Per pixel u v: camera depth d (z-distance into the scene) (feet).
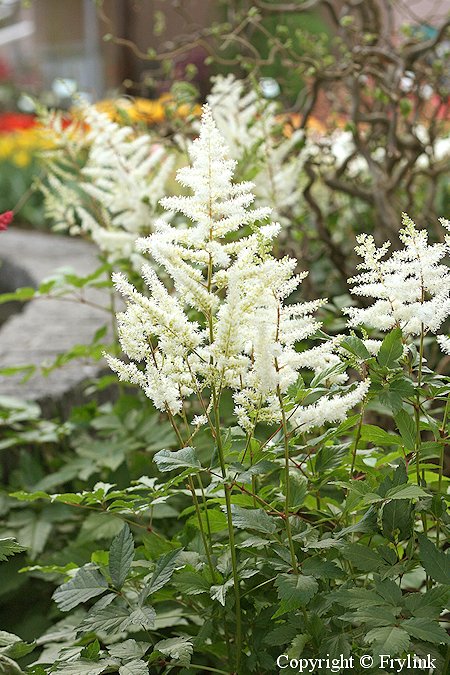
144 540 7.13
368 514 6.23
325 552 6.61
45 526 10.07
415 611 5.47
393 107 12.48
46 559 9.47
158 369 6.15
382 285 6.19
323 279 15.07
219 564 6.50
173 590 7.15
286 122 12.95
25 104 45.03
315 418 6.05
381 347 6.15
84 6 46.32
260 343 5.58
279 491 7.02
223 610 6.47
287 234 13.42
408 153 14.53
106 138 11.03
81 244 25.34
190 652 6.06
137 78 41.98
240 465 6.04
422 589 7.45
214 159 5.86
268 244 5.79
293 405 6.28
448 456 10.21
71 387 12.95
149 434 10.69
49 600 9.93
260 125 11.75
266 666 6.12
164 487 6.67
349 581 6.20
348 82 13.87
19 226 32.91
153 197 11.13
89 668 5.85
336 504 7.06
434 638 5.22
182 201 5.83
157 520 9.68
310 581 5.72
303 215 13.50
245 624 6.54
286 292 5.85
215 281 5.89
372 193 13.02
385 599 5.57
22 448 11.73
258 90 11.62
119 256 11.55
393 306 6.20
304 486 6.56
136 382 6.18
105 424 10.96
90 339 15.21
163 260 5.76
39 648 9.34
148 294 11.49
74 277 11.38
